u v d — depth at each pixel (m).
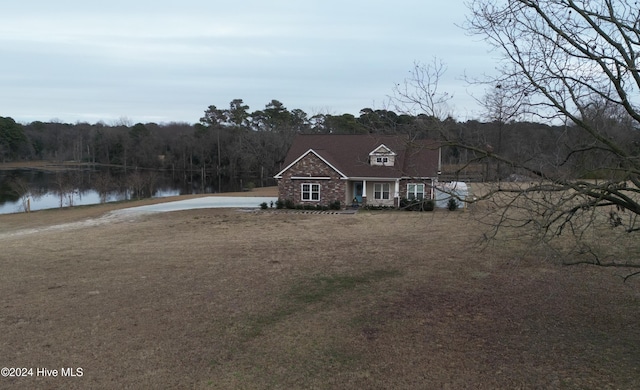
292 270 12.41
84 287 10.94
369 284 11.00
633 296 9.59
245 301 9.79
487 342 7.53
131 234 19.98
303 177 29.20
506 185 6.43
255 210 28.39
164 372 6.55
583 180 6.11
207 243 17.02
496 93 9.30
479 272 11.86
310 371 6.59
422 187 28.44
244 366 6.75
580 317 8.52
